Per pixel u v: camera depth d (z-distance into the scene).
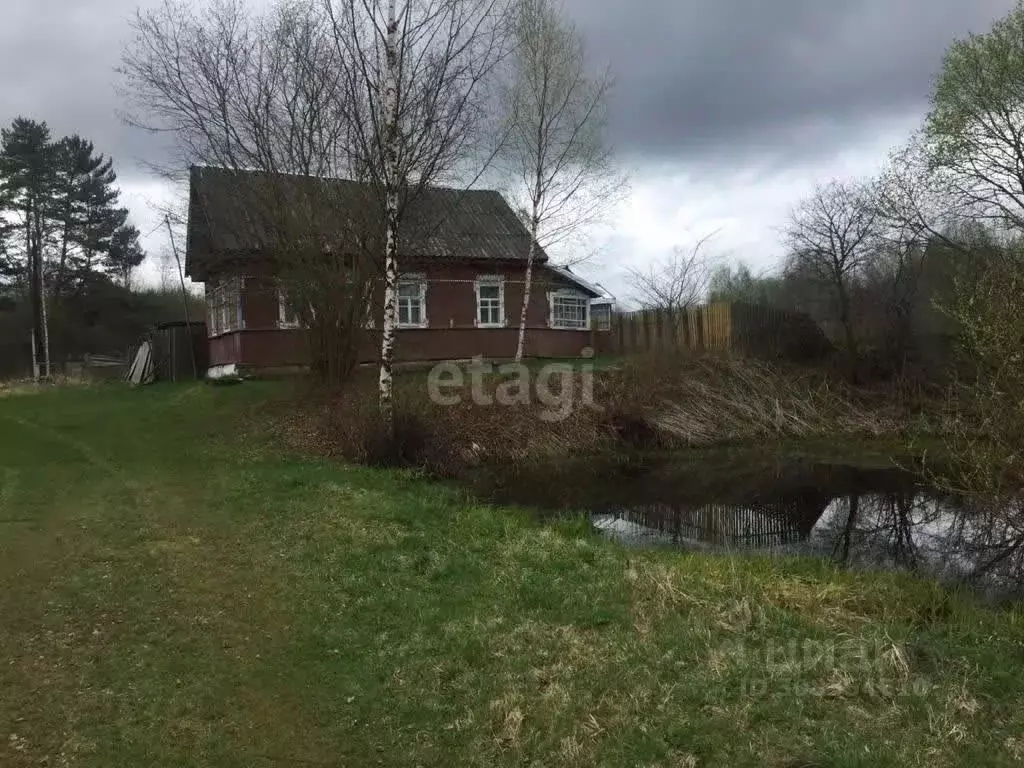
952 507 11.99
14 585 6.06
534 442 16.56
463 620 5.63
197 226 19.16
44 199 39.38
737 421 19.80
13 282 41.56
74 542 7.27
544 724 4.15
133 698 4.39
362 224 15.71
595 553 7.79
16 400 18.70
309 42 15.49
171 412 16.08
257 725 4.17
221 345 21.42
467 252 22.48
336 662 4.95
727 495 13.62
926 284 22.47
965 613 6.38
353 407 14.48
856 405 21.73
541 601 6.07
